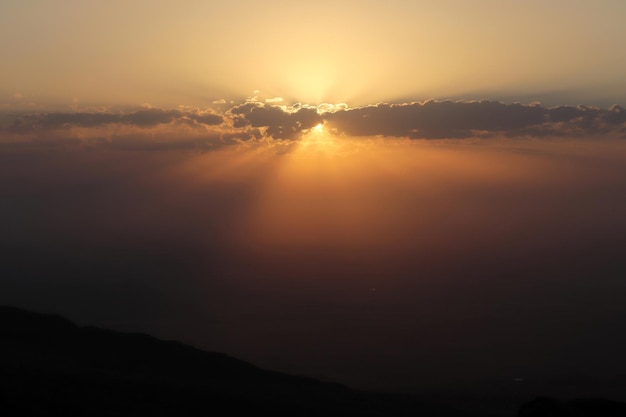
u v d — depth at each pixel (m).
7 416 23.05
